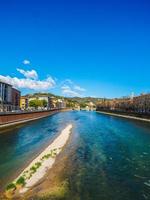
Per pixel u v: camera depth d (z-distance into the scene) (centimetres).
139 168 2919
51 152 3791
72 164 3050
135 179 2473
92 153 3838
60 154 3656
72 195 2002
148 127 8675
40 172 2623
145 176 2588
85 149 4197
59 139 5381
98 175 2591
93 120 12912
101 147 4428
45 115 17450
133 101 18638
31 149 4159
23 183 2248
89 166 2973
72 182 2325
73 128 8162
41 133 6731
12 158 3403
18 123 9362
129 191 2136
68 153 3778
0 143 4794
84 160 3309
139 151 4050
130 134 6544
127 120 12812
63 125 9538
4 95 14275
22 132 6844
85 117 16262
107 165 3055
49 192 2041
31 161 3216
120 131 7306
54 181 2338
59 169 2778
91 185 2258
